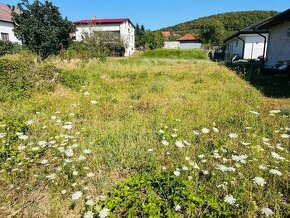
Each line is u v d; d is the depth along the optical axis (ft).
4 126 16.12
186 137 16.14
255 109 22.06
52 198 10.57
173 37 293.02
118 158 13.41
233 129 17.24
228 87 32.53
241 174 11.42
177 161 13.10
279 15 45.96
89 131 17.07
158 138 15.69
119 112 21.34
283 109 21.42
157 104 23.75
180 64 62.49
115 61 67.00
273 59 53.52
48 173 12.27
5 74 30.66
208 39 216.33
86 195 10.71
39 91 28.66
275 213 9.64
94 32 120.98
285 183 11.30
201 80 36.47
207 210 9.50
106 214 8.80
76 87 31.27
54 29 55.62
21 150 13.92
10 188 11.05
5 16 94.27
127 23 142.72
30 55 47.34
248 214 9.30
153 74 42.57
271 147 13.80
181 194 9.73
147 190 10.12
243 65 63.52
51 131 16.94
